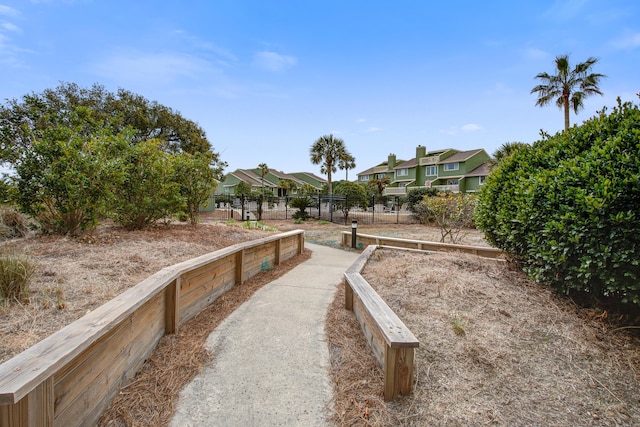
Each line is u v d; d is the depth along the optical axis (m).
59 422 1.32
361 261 4.29
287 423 1.77
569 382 2.05
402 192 39.00
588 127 3.07
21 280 2.38
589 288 2.83
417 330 2.54
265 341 2.75
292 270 5.69
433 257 4.56
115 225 6.21
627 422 1.74
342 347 2.62
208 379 2.17
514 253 3.79
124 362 1.95
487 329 2.58
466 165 34.16
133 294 2.15
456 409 1.82
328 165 30.59
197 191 7.07
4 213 5.53
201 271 3.33
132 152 5.32
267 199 23.00
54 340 1.44
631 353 2.33
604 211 2.34
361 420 1.78
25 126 4.30
